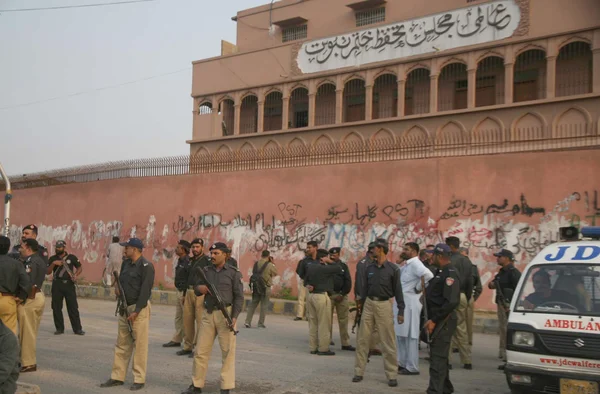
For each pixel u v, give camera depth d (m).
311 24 28.81
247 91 28.59
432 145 16.91
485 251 15.25
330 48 26.02
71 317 12.86
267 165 20.17
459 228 15.70
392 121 23.83
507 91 21.31
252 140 28.17
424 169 16.52
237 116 28.78
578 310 6.96
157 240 22.78
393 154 17.50
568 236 8.34
